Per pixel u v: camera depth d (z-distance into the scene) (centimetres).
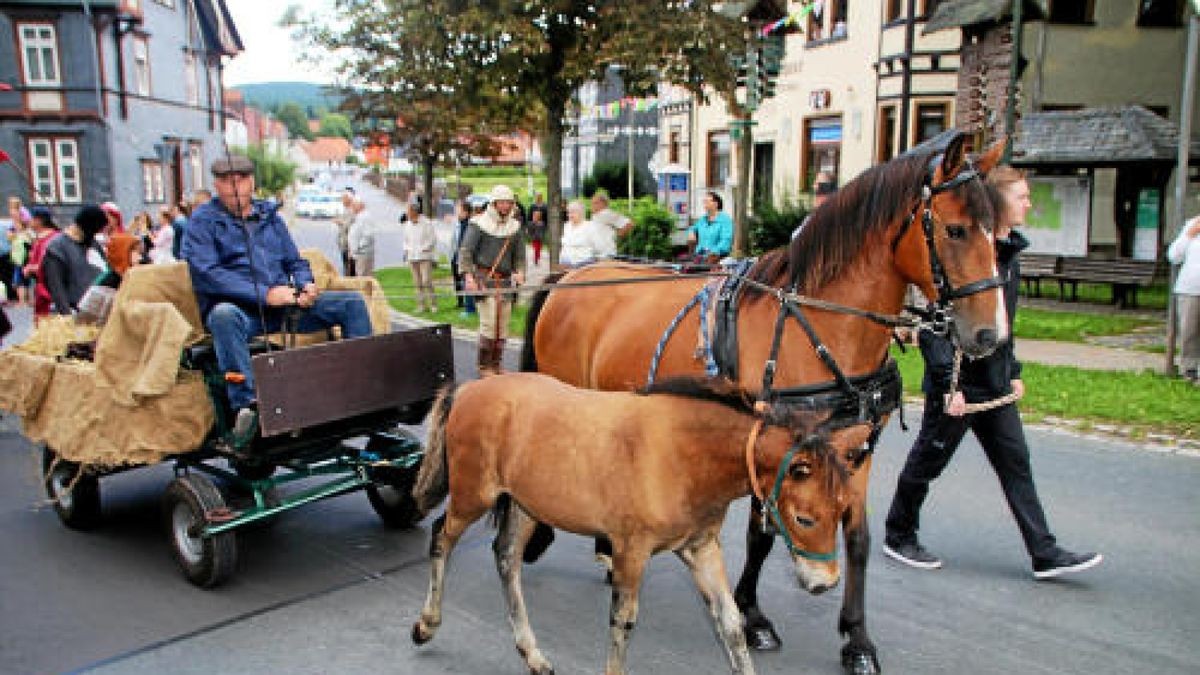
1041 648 430
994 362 468
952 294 382
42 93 3006
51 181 3062
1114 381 915
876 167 400
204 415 507
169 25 3462
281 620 470
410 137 2145
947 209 377
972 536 567
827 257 395
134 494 681
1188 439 741
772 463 314
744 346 408
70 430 535
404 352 527
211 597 499
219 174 545
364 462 540
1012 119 1166
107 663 424
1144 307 1397
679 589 509
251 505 551
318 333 589
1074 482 653
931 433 500
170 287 551
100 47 3019
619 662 358
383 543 581
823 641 445
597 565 548
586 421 366
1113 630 446
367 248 1745
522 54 1279
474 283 1002
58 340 609
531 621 470
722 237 1170
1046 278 1498
